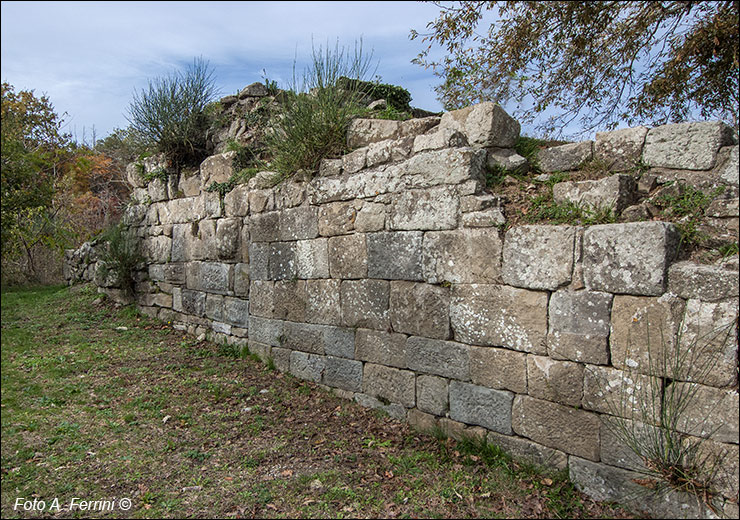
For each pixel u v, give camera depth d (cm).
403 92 774
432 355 451
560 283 366
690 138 375
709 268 309
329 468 407
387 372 493
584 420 358
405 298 472
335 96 581
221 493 373
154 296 895
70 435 457
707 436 306
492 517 338
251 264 671
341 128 567
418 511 347
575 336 359
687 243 339
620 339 339
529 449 388
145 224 929
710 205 351
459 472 393
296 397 550
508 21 799
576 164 436
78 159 1677
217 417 505
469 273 422
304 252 585
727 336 299
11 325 825
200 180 788
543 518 336
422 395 461
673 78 727
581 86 834
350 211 526
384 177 491
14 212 1158
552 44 816
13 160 1093
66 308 941
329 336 555
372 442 446
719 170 361
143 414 509
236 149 734
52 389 562
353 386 529
